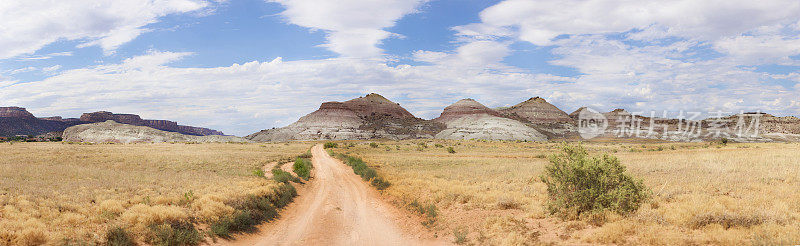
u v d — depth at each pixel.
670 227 9.48
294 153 70.00
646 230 9.44
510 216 13.01
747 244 7.78
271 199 19.00
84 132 194.50
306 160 50.16
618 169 12.20
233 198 16.11
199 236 11.55
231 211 14.16
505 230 11.66
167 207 12.86
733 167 21.66
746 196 12.42
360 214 17.98
